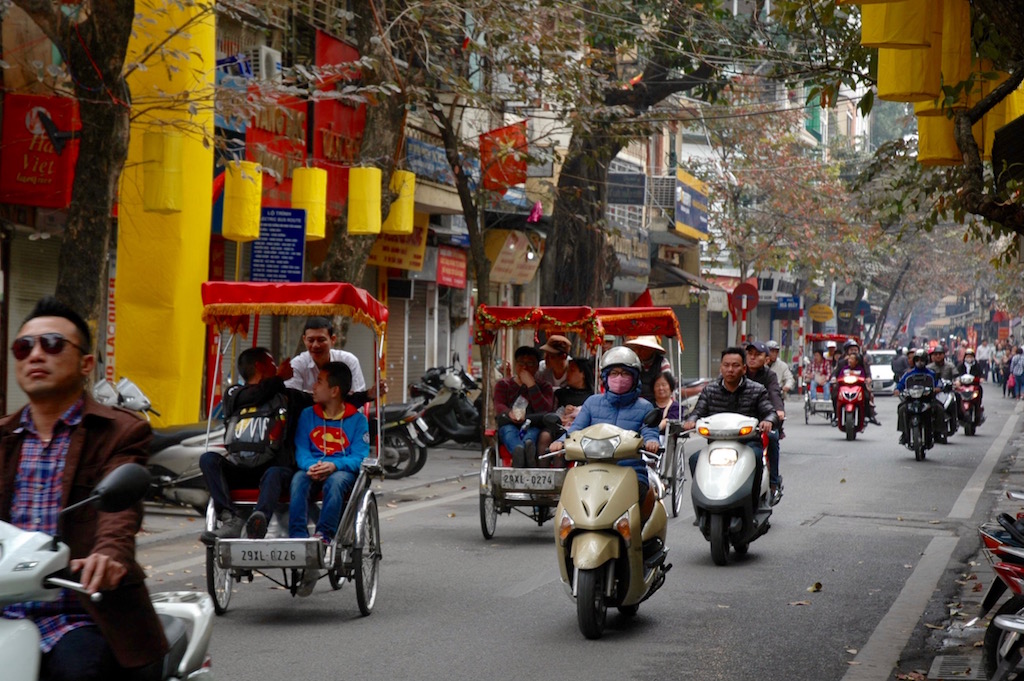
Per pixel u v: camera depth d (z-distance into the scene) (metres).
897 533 12.65
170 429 13.18
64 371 4.04
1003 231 12.02
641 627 8.23
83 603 3.88
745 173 41.81
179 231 14.86
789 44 21.59
